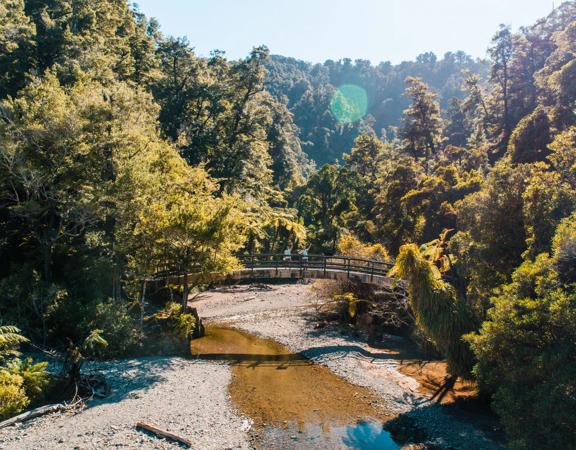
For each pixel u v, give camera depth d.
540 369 9.96
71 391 14.30
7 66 26.77
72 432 11.84
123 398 14.55
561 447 9.05
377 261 25.03
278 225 43.28
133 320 20.17
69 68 26.23
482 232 16.27
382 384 16.72
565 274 10.68
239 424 13.30
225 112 43.72
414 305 15.93
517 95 44.44
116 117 20.19
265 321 26.33
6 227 21.25
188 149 40.25
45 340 17.94
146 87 41.69
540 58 44.78
